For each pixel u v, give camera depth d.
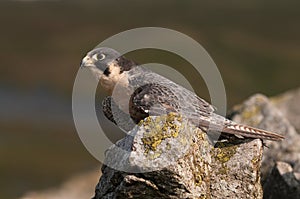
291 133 15.30
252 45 188.25
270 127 15.62
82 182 26.14
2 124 94.19
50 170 64.19
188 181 9.38
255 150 10.42
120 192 9.54
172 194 9.40
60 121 100.19
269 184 12.83
